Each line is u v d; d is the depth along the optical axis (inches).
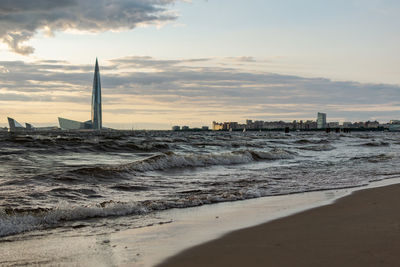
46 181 418.0
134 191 385.1
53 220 243.8
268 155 894.4
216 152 1096.2
